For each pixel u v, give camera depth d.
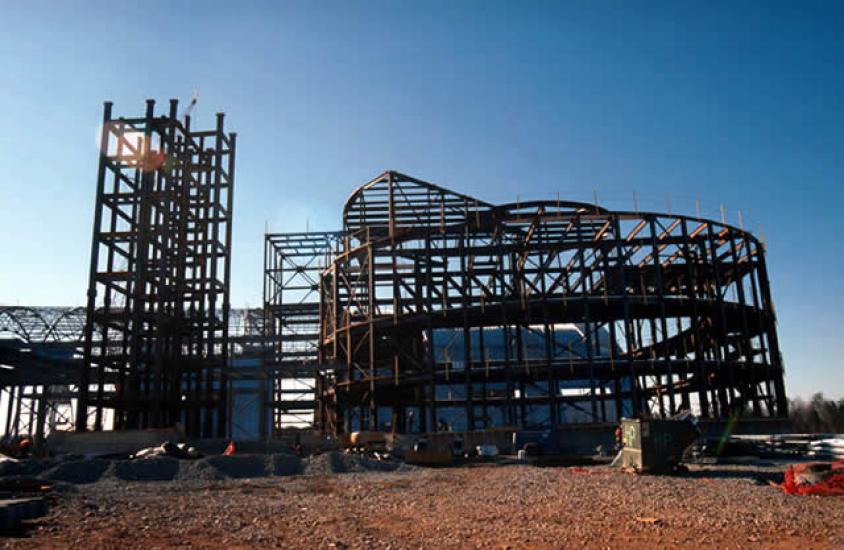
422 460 40.41
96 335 66.44
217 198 66.94
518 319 59.28
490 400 64.94
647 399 69.00
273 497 22.47
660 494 20.66
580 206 58.38
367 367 66.75
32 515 16.41
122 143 59.75
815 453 35.44
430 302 57.06
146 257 56.97
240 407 75.44
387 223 67.69
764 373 60.78
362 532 14.99
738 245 63.09
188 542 13.76
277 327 81.44
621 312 58.78
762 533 14.38
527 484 24.58
